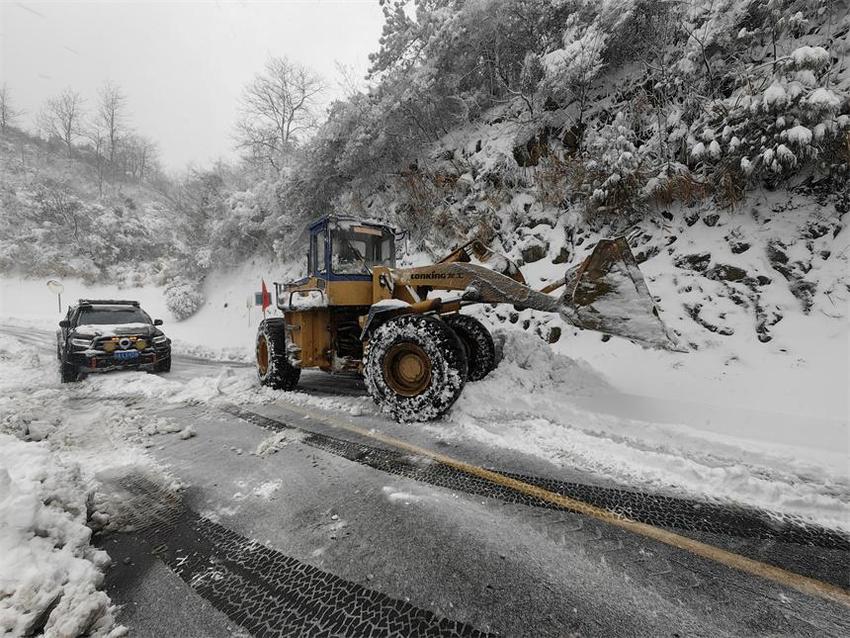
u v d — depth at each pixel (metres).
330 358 4.62
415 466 2.59
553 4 7.54
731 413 3.19
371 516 2.01
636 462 2.58
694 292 4.75
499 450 2.82
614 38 6.68
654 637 1.24
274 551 1.76
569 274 3.41
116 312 7.21
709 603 1.38
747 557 1.64
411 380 3.56
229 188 17.28
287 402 4.49
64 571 1.49
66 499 1.94
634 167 5.59
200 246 16.69
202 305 15.85
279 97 17.48
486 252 4.58
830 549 1.70
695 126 5.23
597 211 6.14
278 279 13.41
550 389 4.07
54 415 4.02
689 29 5.76
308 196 11.66
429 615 1.36
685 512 2.00
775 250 4.48
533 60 7.60
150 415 4.09
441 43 8.63
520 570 1.58
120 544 1.87
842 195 4.32
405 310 3.76
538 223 7.09
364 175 10.73
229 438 3.32
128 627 1.36
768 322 4.11
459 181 8.53
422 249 8.91
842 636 1.23
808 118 4.04
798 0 4.94
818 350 3.62
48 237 24.89
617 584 1.49
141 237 26.59
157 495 2.35
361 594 1.47
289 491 2.33
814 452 2.57
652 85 6.45
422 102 9.43
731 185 4.75
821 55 3.98
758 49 5.35
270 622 1.36
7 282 23.06
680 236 5.32
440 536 1.82
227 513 2.12
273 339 5.05
